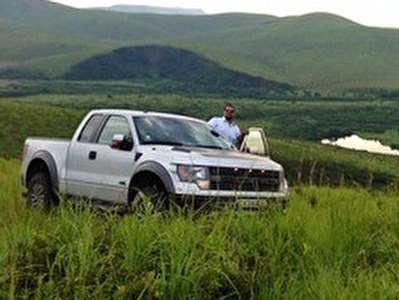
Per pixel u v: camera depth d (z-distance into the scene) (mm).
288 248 7531
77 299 5773
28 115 112750
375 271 7102
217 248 6727
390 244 8258
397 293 6062
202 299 6098
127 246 6520
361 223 9281
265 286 6551
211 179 10312
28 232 7137
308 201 12891
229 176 10469
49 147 13188
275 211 9234
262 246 7316
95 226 7277
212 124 16172
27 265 6301
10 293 5645
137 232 6867
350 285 6500
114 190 11430
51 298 5797
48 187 13008
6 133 101562
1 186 16625
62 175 12602
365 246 8164
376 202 12031
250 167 10711
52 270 6066
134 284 5965
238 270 6570
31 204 13297
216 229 7406
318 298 6141
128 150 11383
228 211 8289
